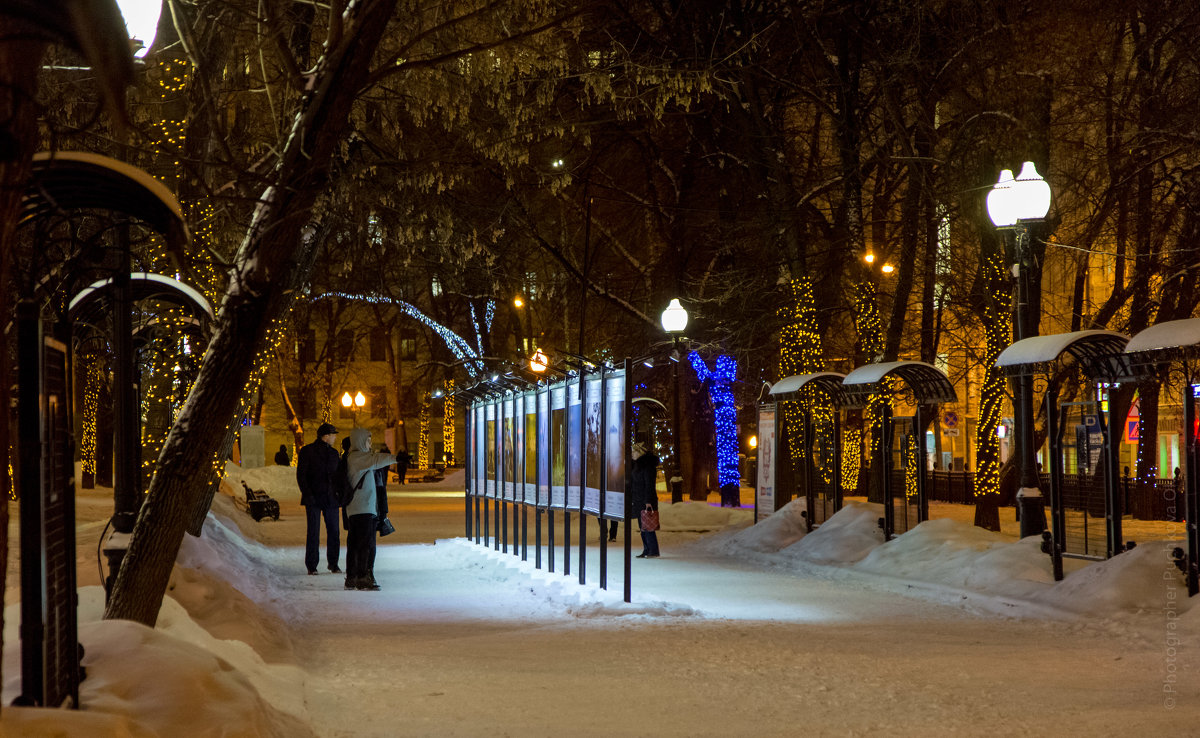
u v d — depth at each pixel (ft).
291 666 31.89
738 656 35.88
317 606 50.14
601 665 34.42
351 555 57.00
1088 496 53.11
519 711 27.73
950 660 34.99
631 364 50.19
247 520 100.42
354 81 33.06
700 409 138.72
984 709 27.48
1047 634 41.09
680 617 45.21
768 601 51.55
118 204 24.11
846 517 73.46
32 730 16.79
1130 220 97.71
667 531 101.19
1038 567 53.01
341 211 58.13
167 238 24.53
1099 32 87.10
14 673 22.20
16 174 15.87
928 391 71.46
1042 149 84.58
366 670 33.65
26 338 19.07
